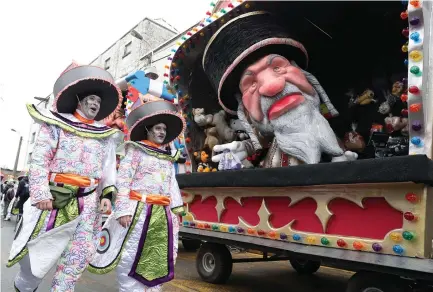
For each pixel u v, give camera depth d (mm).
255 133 4438
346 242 2840
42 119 2484
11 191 12555
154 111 3113
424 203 2439
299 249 3137
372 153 4270
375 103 4895
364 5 4297
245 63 4270
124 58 16953
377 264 2572
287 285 4711
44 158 2453
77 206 2521
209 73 4758
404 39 4559
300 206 3279
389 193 2625
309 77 4227
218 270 4348
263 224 3551
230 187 3928
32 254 2361
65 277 2471
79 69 2654
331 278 5199
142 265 2883
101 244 2957
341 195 2926
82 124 2664
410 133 2705
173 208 3186
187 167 5309
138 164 3029
